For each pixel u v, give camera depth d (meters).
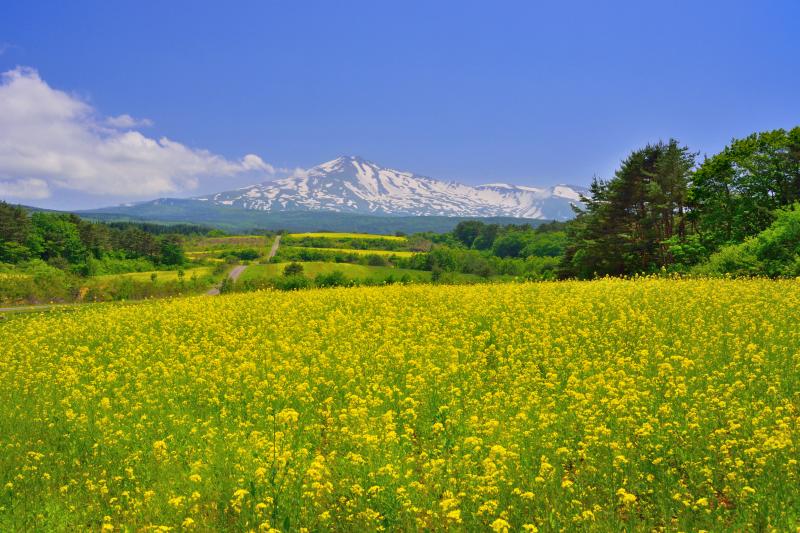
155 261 154.12
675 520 7.27
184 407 13.05
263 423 11.52
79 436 11.45
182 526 7.83
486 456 9.38
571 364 14.41
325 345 18.55
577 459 9.24
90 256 135.12
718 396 11.32
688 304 21.17
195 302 31.59
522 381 13.36
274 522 7.75
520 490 8.06
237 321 24.58
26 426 12.23
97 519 8.52
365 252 190.50
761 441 8.79
